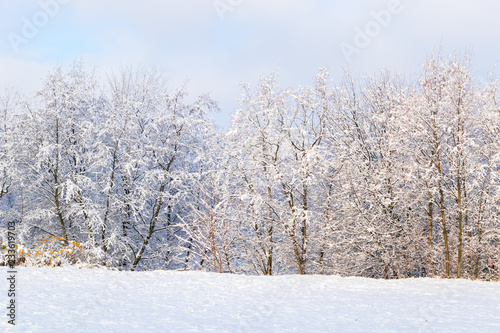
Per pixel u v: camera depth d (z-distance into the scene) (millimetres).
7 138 20156
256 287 11062
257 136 19297
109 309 7781
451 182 16375
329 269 19172
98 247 18094
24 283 9445
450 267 17328
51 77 20516
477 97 15570
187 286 10867
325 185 19734
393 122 17453
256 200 17328
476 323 7172
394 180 17766
